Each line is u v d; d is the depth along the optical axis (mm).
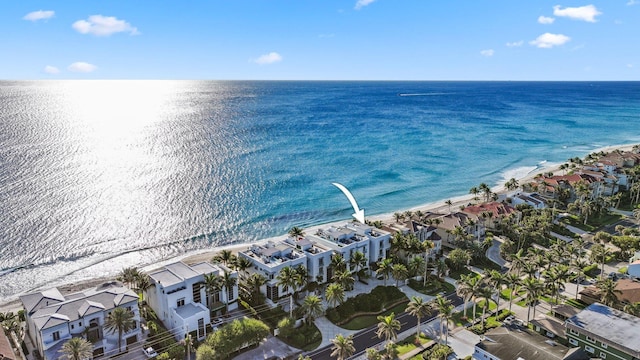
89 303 73750
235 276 88938
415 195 178375
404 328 85312
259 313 87438
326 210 160500
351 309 89438
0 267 113875
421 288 100688
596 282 96438
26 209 149500
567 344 78062
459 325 85875
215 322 84125
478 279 91062
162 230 140875
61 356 65750
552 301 94875
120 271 114625
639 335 73688
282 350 77250
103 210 152625
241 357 74750
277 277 89062
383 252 110188
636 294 89500
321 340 80812
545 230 128750
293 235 113000
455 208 157375
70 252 123688
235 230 143000
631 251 116500
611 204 154000
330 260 100750
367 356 68625
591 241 129750
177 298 81625
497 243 128375
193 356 75000
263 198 170750
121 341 73562
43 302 75312
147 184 181250
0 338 70500
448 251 123125
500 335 74875
